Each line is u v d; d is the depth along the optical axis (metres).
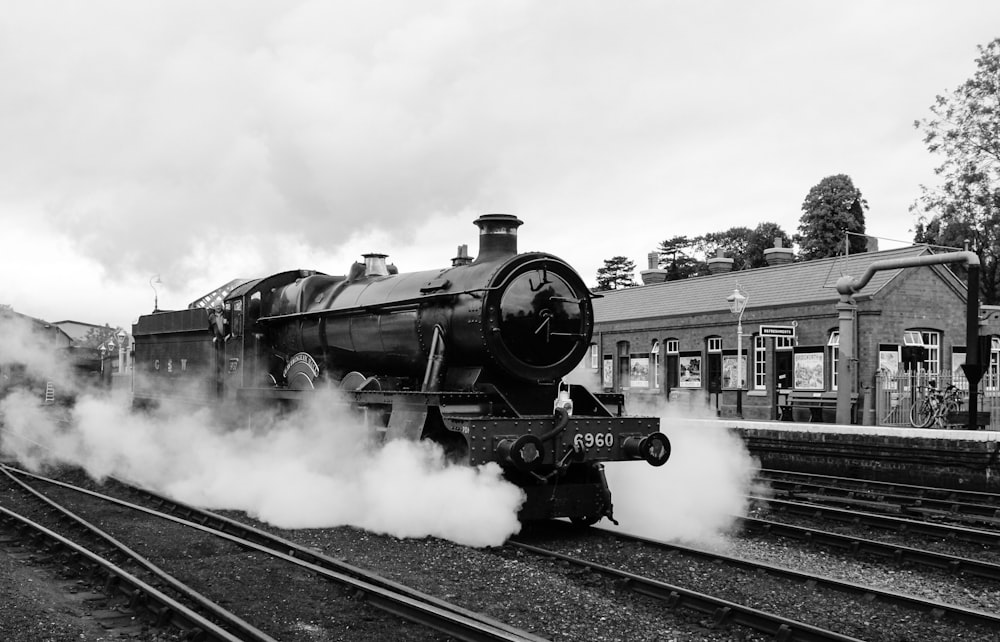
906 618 6.85
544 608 6.93
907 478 15.56
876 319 24.72
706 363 29.97
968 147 28.62
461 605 6.98
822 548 9.73
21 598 7.16
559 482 10.38
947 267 26.05
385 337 11.48
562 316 10.50
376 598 6.92
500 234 10.80
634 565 8.51
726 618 6.65
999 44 28.08
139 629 6.48
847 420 19.09
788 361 27.14
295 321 13.60
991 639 6.38
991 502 13.47
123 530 10.16
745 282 30.53
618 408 11.32
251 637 6.01
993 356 27.36
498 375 10.39
